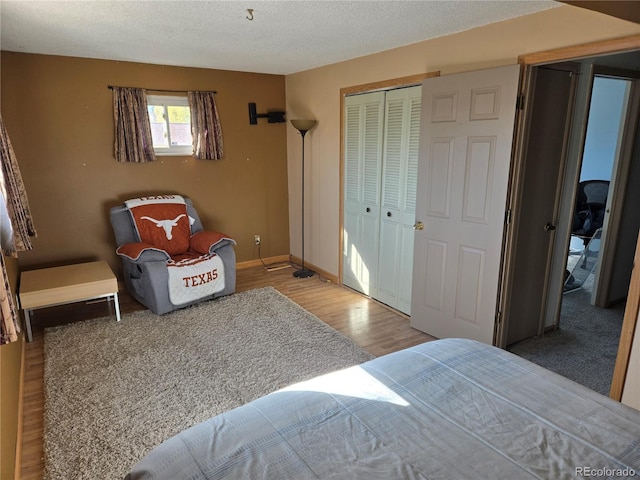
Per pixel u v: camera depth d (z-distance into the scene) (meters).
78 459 1.93
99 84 3.77
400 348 3.04
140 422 2.19
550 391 1.42
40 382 2.57
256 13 2.40
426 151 2.99
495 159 2.58
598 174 5.14
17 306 3.10
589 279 4.39
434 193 2.99
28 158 3.58
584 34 2.16
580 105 2.88
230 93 4.45
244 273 4.75
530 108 2.54
